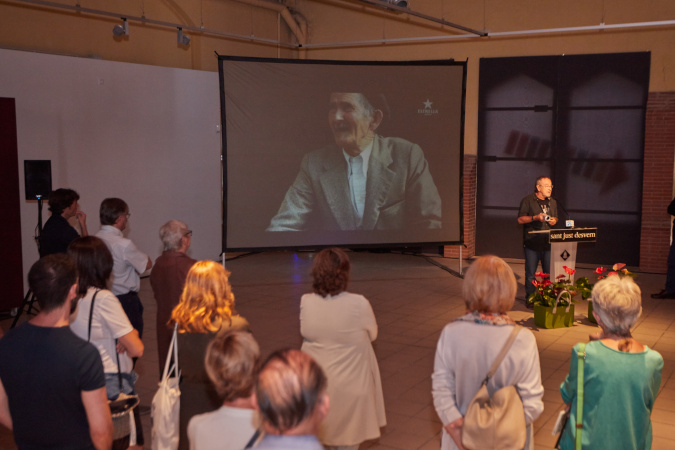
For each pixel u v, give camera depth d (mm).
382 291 9023
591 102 10703
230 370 2117
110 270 3406
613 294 2621
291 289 9180
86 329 3227
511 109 11336
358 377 3326
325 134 9188
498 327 2439
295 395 1495
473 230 11891
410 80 9352
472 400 2375
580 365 2625
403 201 9523
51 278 2326
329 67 9102
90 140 9031
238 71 8750
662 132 10180
